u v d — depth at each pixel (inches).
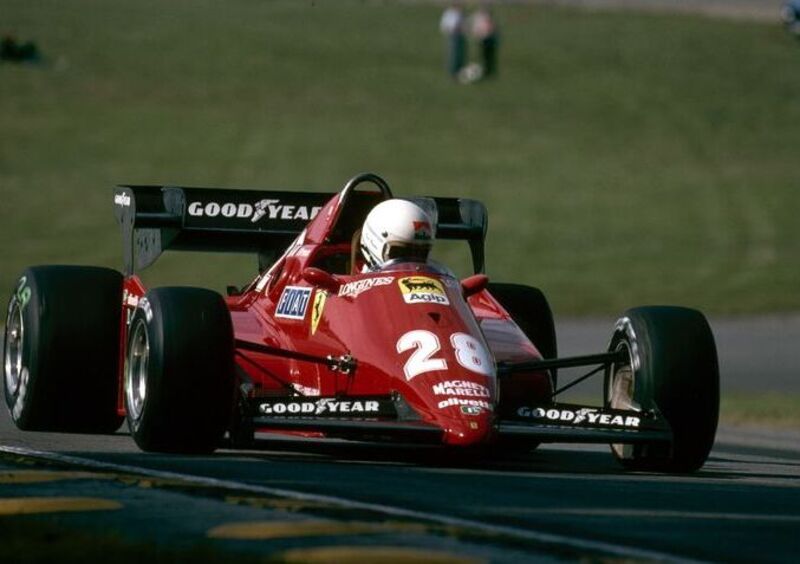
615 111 7322.8
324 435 1277.1
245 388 1227.9
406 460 1290.6
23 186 5157.5
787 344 3425.2
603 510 980.6
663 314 1250.6
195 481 1041.5
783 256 4650.6
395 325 1228.5
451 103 7273.6
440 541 851.4
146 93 6914.4
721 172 6146.7
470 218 1541.6
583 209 5305.1
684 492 1101.7
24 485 1013.8
